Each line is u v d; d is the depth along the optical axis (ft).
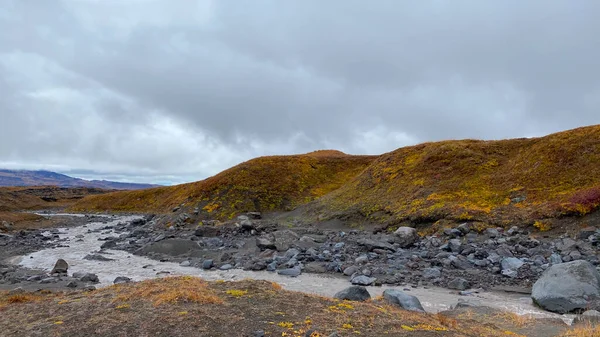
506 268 80.43
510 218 111.55
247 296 41.34
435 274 79.82
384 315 37.96
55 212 393.70
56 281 80.74
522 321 46.47
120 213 355.77
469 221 116.57
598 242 87.97
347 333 31.12
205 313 34.58
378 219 146.30
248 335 30.04
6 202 431.43
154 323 32.07
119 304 37.88
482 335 35.86
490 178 145.59
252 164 255.91
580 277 58.80
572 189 117.91
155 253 120.47
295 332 30.81
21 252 128.06
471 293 68.03
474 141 191.31
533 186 128.36
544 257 85.46
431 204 136.46
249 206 208.64
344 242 119.34
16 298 44.55
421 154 189.88
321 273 87.35
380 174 189.37
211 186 230.48
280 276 85.40
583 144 137.69
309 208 189.47
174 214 210.18
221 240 140.05
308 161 277.64
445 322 39.37
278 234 128.47
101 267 100.58
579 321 45.65
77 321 33.14
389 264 89.71
